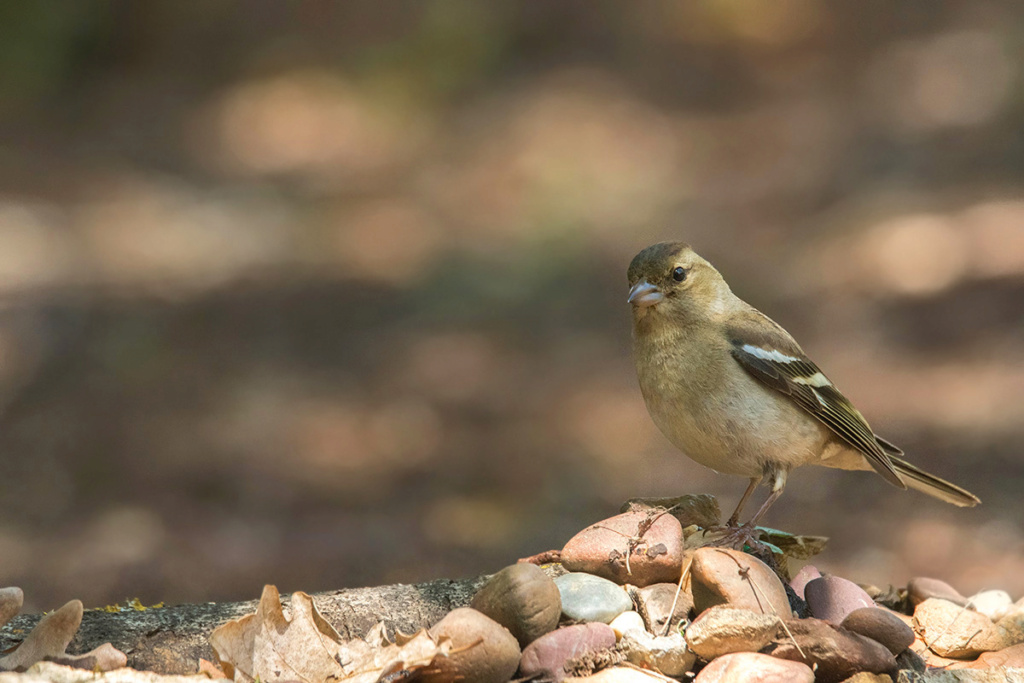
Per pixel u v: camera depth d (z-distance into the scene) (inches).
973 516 407.8
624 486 462.6
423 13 1380.4
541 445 502.3
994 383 518.6
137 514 444.1
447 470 485.1
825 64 1289.4
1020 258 671.8
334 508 447.8
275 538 418.9
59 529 430.9
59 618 166.2
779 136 1061.8
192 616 186.2
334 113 1245.7
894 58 1237.1
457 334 690.2
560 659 165.3
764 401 209.6
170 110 1274.6
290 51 1396.4
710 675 159.9
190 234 904.3
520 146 1090.7
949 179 852.6
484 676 157.2
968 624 187.5
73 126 1216.8
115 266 818.2
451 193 997.2
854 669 164.1
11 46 1294.3
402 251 854.5
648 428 526.6
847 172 925.2
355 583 375.2
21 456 503.5
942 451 464.1
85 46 1358.3
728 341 210.4
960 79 1099.3
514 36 1407.5
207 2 1434.5
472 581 199.9
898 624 175.0
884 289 666.8
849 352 591.5
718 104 1216.8
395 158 1112.8
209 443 527.5
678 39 1405.0
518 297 738.2
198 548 412.8
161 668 170.9
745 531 204.2
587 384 594.2
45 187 1018.1
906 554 380.8
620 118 1163.3
